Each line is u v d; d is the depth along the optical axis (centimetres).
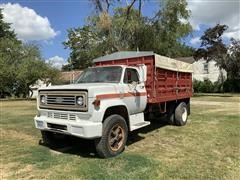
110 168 520
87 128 548
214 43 3919
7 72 2869
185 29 2553
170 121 987
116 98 625
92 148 673
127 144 711
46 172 504
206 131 875
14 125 1023
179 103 1003
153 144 710
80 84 655
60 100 600
